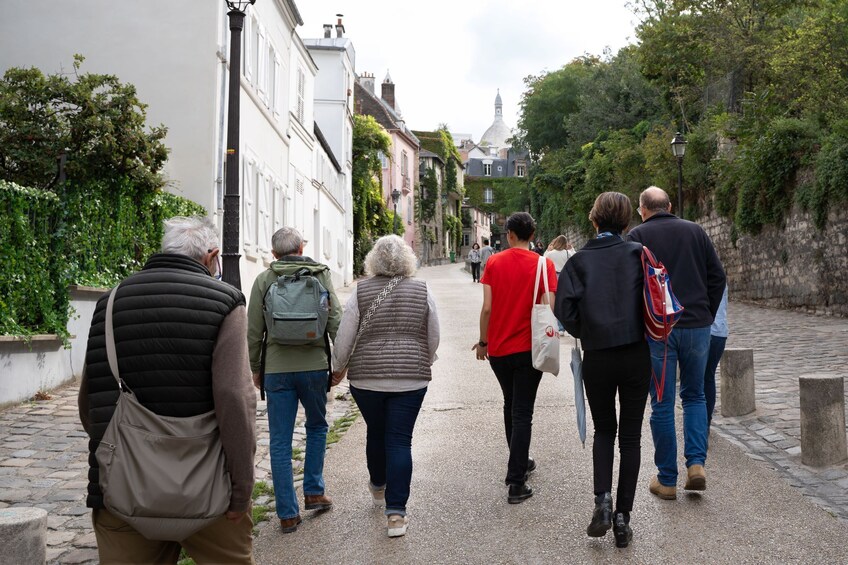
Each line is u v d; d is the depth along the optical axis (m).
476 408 8.51
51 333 9.53
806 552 4.27
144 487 2.68
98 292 10.61
